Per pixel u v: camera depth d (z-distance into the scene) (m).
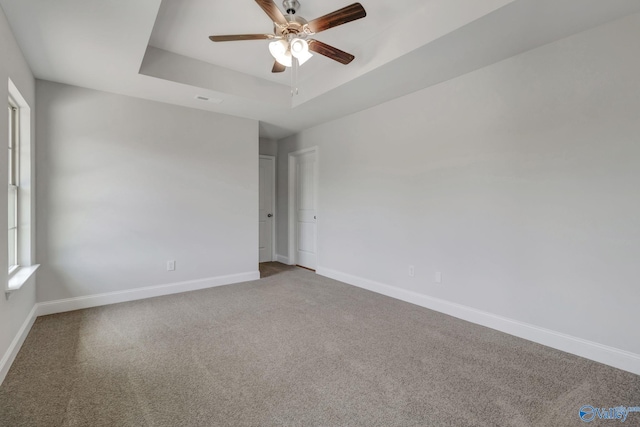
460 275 2.93
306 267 5.24
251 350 2.28
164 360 2.13
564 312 2.29
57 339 2.43
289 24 2.04
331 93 3.34
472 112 2.81
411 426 1.50
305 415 1.58
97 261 3.24
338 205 4.36
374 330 2.65
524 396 1.74
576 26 2.09
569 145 2.24
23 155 2.68
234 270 4.21
